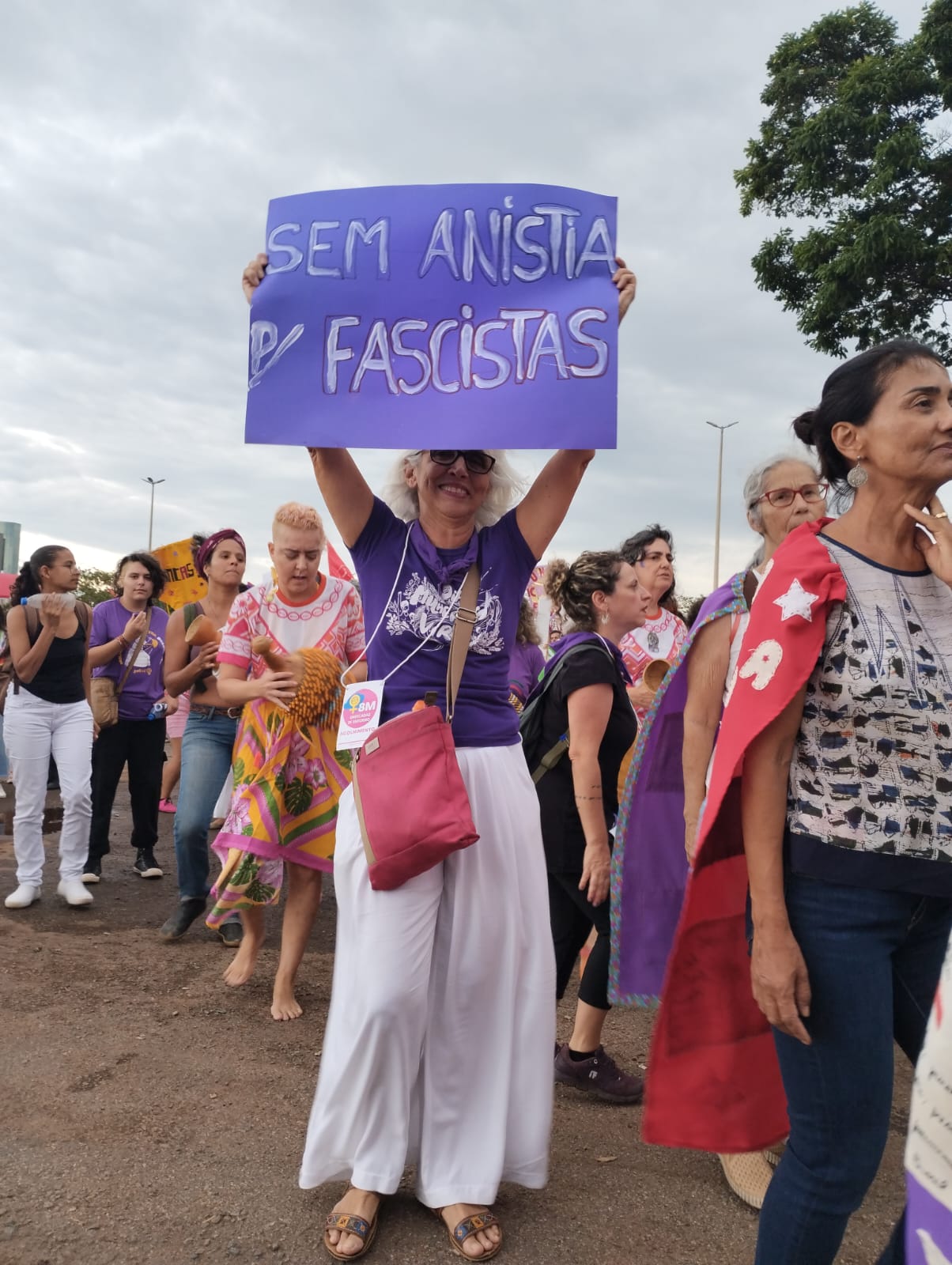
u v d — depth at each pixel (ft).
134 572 19.90
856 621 5.52
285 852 12.16
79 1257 7.21
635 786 8.96
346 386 7.86
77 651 17.44
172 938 15.57
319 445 7.80
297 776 12.21
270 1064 10.85
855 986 5.38
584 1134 9.53
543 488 8.14
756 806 5.58
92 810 19.65
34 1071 10.41
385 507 8.24
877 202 43.50
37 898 17.79
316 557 12.53
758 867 5.54
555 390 7.68
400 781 7.38
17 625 17.02
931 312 43.24
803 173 45.34
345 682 12.35
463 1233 7.35
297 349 7.93
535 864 8.00
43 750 17.37
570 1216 7.96
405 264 7.91
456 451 7.76
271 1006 12.69
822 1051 5.43
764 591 5.76
